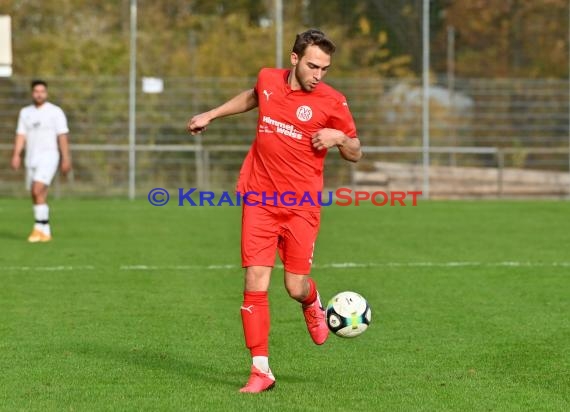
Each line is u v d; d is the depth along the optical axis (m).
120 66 88.88
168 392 21.09
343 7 87.38
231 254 44.66
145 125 81.44
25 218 62.06
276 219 21.56
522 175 83.19
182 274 38.56
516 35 96.31
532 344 26.06
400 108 82.88
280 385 21.78
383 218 62.84
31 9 92.94
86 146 80.44
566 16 93.88
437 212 67.69
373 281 36.88
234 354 24.89
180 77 85.00
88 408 19.83
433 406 20.09
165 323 28.83
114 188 81.12
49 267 40.12
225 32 90.88
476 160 83.25
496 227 57.44
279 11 80.06
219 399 20.50
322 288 35.34
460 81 83.25
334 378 22.47
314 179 21.67
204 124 22.33
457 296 33.59
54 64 89.75
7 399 20.52
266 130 21.39
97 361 24.00
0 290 34.50
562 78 93.88
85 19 94.06
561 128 83.12
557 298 33.22
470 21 97.44
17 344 25.89
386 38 86.62
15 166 49.41
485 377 22.53
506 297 33.41
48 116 48.91
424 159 81.62
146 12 95.19
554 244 48.81
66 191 80.69
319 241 49.81
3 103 81.12
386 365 23.75
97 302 32.22
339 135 20.84
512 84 83.06
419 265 41.09
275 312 30.59
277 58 80.00
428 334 27.34
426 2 81.00
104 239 50.47
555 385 21.81
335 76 86.44
